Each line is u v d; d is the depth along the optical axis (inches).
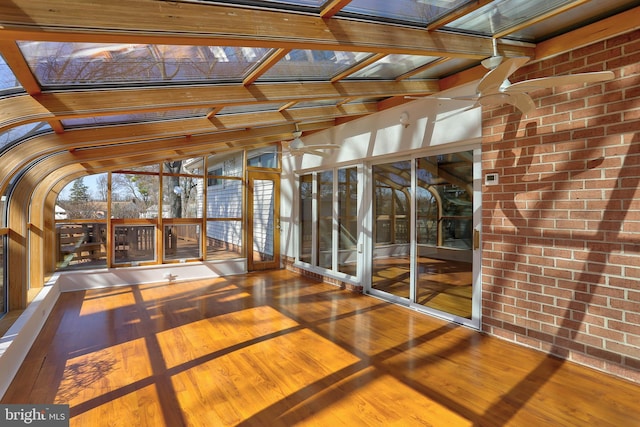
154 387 111.6
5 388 109.8
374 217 225.1
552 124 131.4
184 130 159.3
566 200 127.8
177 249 279.3
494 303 152.7
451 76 164.2
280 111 183.5
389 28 99.9
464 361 129.1
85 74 94.9
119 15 66.4
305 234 296.8
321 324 170.4
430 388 110.7
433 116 176.2
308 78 138.8
